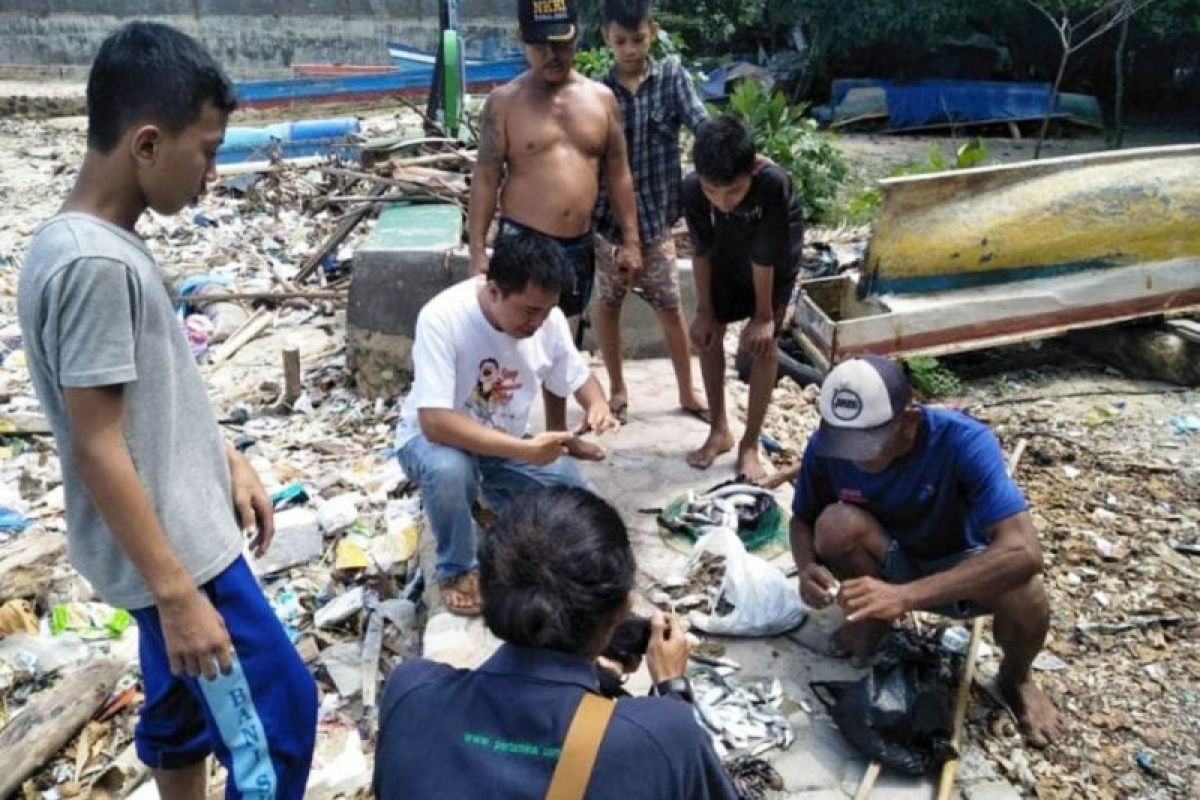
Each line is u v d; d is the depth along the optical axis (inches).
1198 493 210.5
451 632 145.9
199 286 318.7
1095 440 236.7
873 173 525.3
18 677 156.3
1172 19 598.9
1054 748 135.9
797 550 137.3
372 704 148.8
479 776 66.4
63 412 88.4
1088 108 628.7
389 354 254.1
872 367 119.8
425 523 182.7
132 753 142.0
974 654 142.1
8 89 638.5
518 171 185.5
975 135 645.3
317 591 177.8
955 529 129.4
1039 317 261.7
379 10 690.2
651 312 255.1
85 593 174.4
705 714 133.8
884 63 689.6
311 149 448.8
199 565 94.5
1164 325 270.7
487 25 691.4
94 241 83.6
